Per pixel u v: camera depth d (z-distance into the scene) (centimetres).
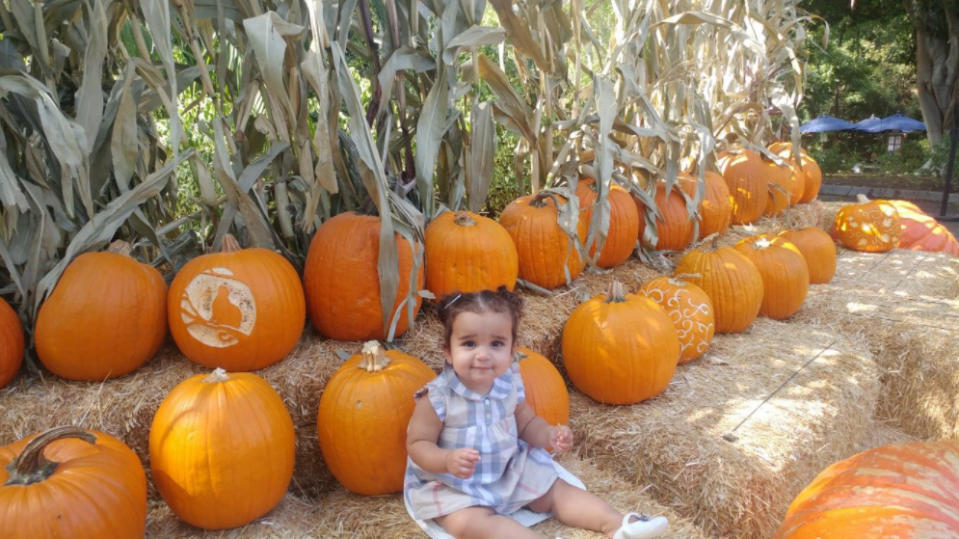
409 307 269
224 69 280
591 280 370
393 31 295
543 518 209
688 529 206
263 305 244
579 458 277
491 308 201
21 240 254
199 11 265
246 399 209
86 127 245
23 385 241
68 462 182
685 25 449
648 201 404
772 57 568
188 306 241
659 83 430
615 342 279
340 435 223
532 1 358
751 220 521
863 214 550
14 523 163
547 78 374
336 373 236
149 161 334
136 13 265
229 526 211
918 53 1568
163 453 203
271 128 297
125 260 245
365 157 250
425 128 298
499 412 214
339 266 265
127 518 181
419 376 233
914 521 160
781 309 392
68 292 232
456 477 205
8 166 227
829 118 1888
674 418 274
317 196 273
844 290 438
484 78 356
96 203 277
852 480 179
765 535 239
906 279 470
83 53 289
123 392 235
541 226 339
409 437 209
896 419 362
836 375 312
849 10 1562
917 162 1688
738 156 522
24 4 255
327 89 258
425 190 299
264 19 234
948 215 1041
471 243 292
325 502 236
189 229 313
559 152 405
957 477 172
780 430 263
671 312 321
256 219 275
